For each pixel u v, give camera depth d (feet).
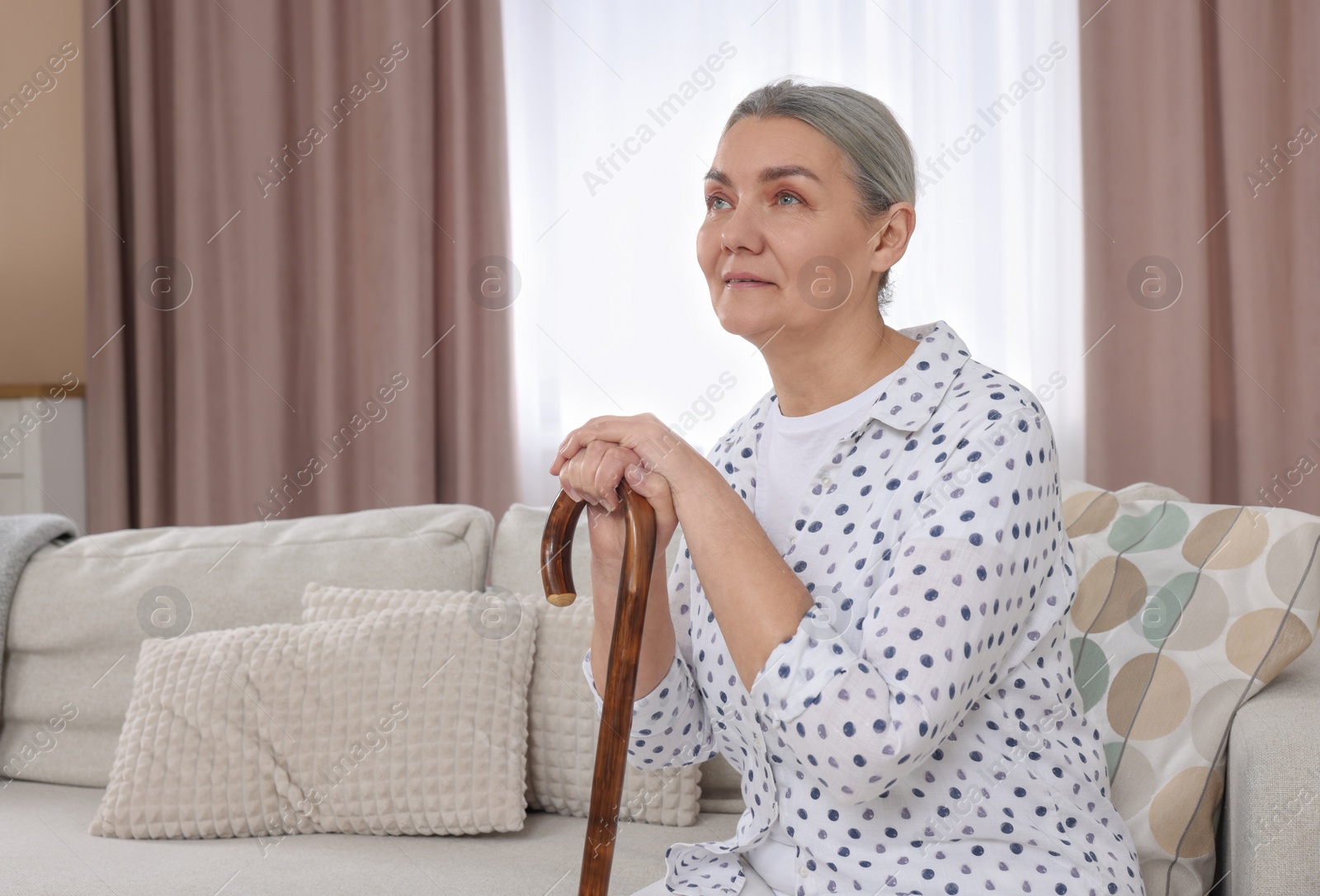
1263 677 3.62
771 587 2.77
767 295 3.17
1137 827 3.59
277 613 5.36
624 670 2.87
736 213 3.18
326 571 5.42
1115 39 8.71
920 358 3.15
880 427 3.11
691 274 9.47
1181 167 8.58
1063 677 3.03
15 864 4.25
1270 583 3.77
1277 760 3.13
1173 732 3.67
